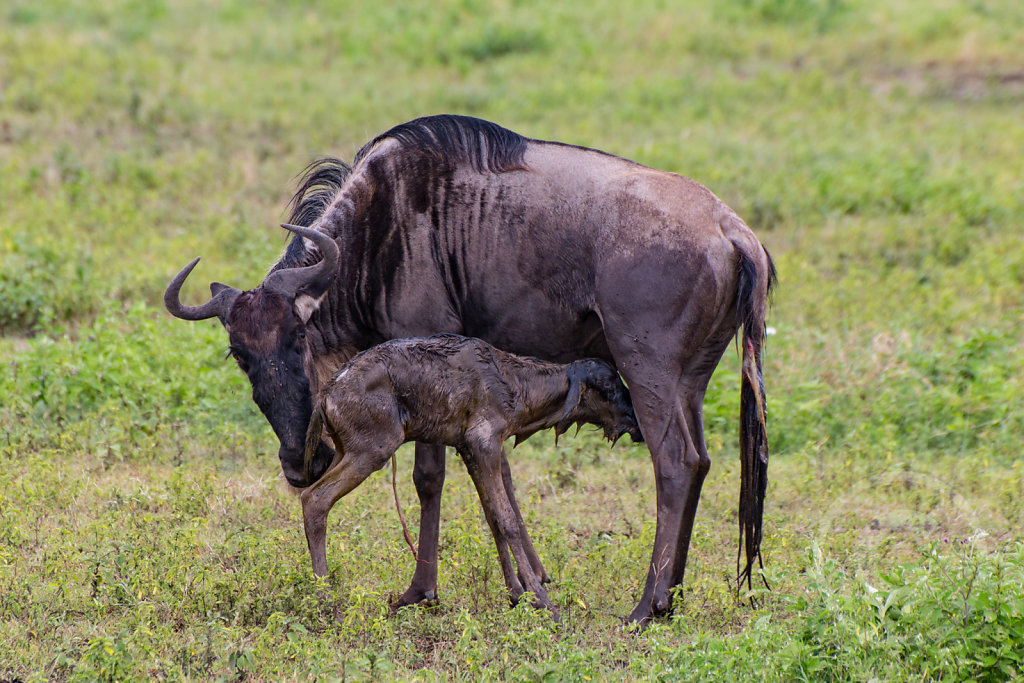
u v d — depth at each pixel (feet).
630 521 85.30
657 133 200.13
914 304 126.62
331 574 70.49
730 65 257.55
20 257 126.00
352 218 74.84
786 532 79.15
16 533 74.38
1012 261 139.33
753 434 70.54
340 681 58.65
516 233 72.95
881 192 166.81
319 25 273.13
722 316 70.85
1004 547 76.23
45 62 219.41
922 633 59.26
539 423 73.00
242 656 60.18
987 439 99.35
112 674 58.49
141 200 158.40
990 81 245.86
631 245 69.67
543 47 261.03
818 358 112.06
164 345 108.58
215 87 220.02
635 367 70.64
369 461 68.49
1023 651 57.82
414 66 249.75
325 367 77.87
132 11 273.95
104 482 86.43
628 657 65.00
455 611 71.46
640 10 292.81
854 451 95.55
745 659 58.44
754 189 166.61
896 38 275.18
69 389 98.68
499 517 69.92
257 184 167.12
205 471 86.79
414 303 75.31
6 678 59.93
